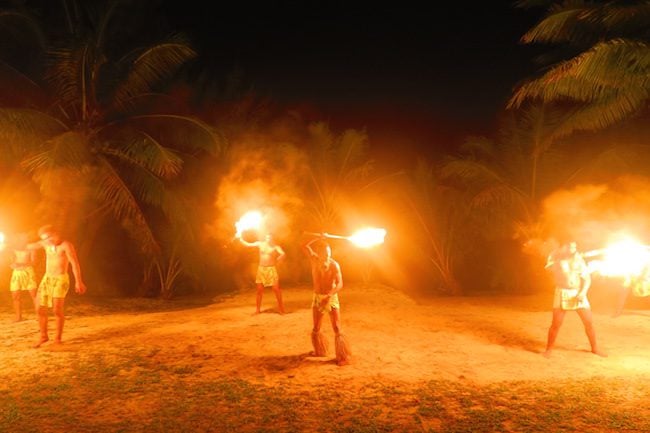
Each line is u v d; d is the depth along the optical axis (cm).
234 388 684
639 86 1225
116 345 914
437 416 594
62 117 1627
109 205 1698
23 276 1151
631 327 1040
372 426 566
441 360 811
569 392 660
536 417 589
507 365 787
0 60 1583
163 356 842
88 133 1571
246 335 962
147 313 1337
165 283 1778
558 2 1350
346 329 1003
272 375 742
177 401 644
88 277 1880
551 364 793
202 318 1160
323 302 811
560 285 840
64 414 609
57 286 922
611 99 1298
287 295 1581
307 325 1030
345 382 708
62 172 1431
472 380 718
